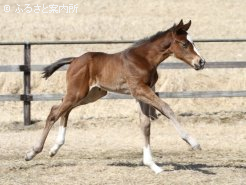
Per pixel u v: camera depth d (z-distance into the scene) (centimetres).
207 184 955
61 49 2336
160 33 1038
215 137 1411
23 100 1516
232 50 2411
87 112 1662
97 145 1327
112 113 1648
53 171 1048
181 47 1016
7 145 1313
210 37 2658
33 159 1170
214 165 1110
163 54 1032
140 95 1016
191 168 1070
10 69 1512
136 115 1606
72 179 991
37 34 2614
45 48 2352
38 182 977
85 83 1062
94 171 1042
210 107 1711
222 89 1833
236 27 2894
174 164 1116
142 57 1030
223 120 1570
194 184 954
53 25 2848
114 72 1041
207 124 1546
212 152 1256
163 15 3244
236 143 1346
